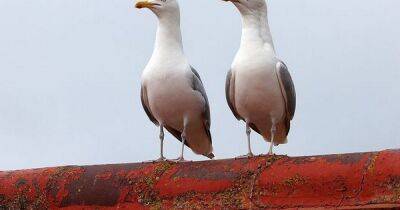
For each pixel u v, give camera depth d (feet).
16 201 31.71
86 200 30.73
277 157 28.73
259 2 39.73
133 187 30.19
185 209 28.71
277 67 38.96
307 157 27.96
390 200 25.27
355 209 25.62
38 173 32.04
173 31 42.39
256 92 39.06
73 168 31.76
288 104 40.01
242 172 28.60
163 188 29.63
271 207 27.14
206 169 29.53
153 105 41.96
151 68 41.63
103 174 31.01
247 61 38.96
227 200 28.14
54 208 31.14
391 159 25.93
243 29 39.91
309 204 26.61
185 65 41.78
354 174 26.30
